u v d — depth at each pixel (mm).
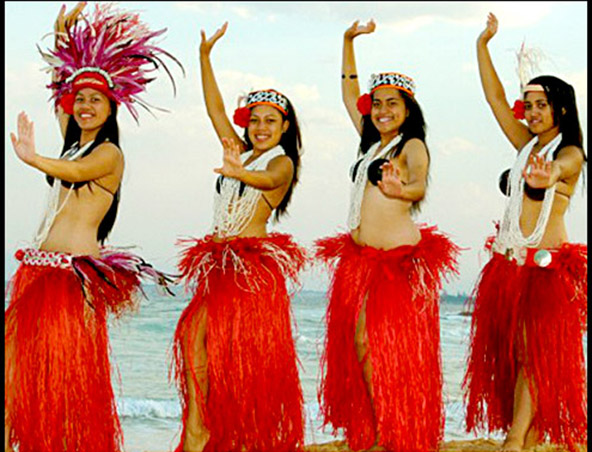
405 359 4820
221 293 4902
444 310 15852
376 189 5051
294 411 5031
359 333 5008
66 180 4645
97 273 4699
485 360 5148
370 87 5184
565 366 4895
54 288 4629
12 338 4637
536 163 4473
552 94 4996
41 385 4543
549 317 4895
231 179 5082
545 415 4906
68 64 4934
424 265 4934
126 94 4922
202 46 5422
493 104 5391
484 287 5160
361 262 5008
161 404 8242
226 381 4875
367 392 5023
